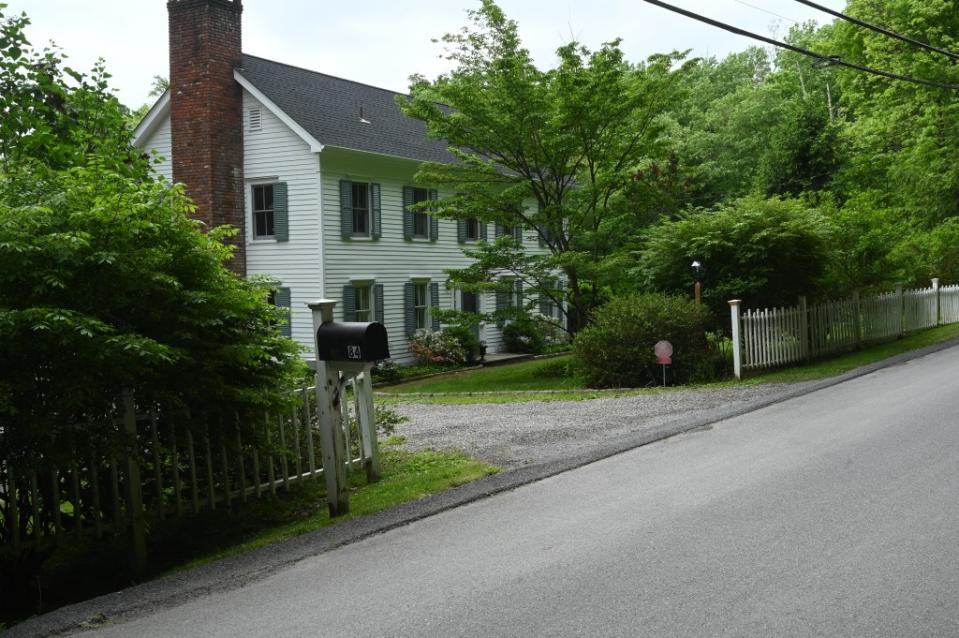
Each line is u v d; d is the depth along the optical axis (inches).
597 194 756.6
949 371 516.7
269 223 890.7
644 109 733.3
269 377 283.3
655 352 577.3
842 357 660.1
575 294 751.7
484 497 269.6
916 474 265.7
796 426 363.3
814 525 218.1
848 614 161.5
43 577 253.4
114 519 241.3
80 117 437.4
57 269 217.2
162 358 227.9
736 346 568.4
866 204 743.1
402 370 908.6
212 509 264.5
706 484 268.1
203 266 259.0
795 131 1233.4
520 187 749.3
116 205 232.5
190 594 192.7
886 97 1154.7
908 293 797.9
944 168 1133.1
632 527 224.8
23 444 222.4
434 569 200.5
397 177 963.3
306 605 181.3
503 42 687.1
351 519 251.8
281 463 296.8
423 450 366.9
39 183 244.4
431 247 1019.3
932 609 162.2
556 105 705.0
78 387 218.1
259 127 881.5
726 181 1525.6
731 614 163.8
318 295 855.7
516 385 708.0
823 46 1295.5
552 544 214.2
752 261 622.2
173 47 868.6
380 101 1079.6
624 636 156.1
